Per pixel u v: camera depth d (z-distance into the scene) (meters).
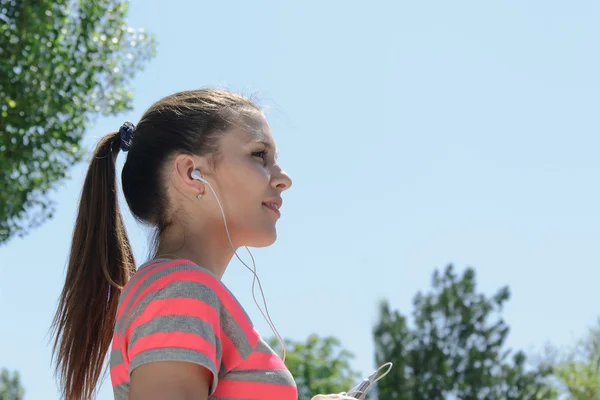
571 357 20.19
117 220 2.31
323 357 28.72
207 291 1.94
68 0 9.59
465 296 20.58
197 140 2.16
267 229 2.18
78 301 2.25
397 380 19.89
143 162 2.21
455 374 19.98
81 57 9.55
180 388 1.82
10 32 9.12
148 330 1.87
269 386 1.99
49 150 9.37
